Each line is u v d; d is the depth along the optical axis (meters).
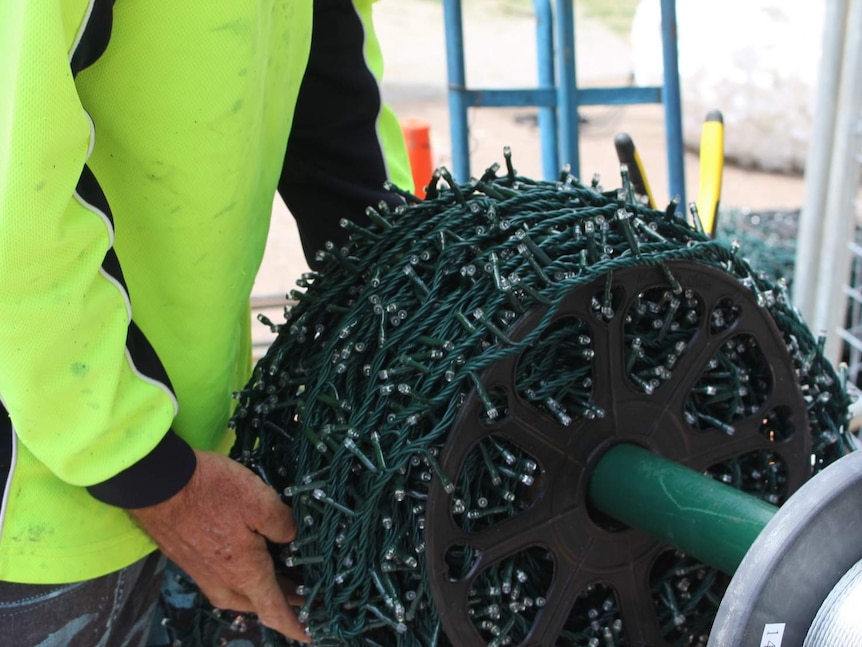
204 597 1.21
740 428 1.06
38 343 0.82
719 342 1.03
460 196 1.05
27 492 0.96
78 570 1.00
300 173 1.31
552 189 1.06
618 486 0.97
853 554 0.72
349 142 1.28
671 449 1.03
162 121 0.90
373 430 0.96
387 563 0.95
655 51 4.89
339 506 0.95
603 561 1.01
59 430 0.88
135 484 0.94
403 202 1.30
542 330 0.92
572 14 1.85
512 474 0.96
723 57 4.95
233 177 0.96
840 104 2.18
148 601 1.21
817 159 2.23
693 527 0.91
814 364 1.16
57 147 0.77
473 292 0.95
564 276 0.95
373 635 1.03
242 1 0.87
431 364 0.94
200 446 1.14
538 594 1.03
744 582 0.71
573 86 1.87
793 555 0.70
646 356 1.02
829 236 2.27
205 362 1.06
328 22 1.21
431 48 5.86
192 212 0.96
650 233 1.01
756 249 3.15
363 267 1.07
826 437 1.17
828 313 2.32
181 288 1.00
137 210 0.96
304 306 1.11
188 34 0.86
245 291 1.09
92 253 0.86
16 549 0.97
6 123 0.77
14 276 0.79
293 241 3.66
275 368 1.09
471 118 5.25
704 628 1.10
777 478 1.11
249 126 0.95
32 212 0.77
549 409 0.97
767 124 4.95
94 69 0.87
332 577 0.97
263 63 0.96
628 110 5.47
